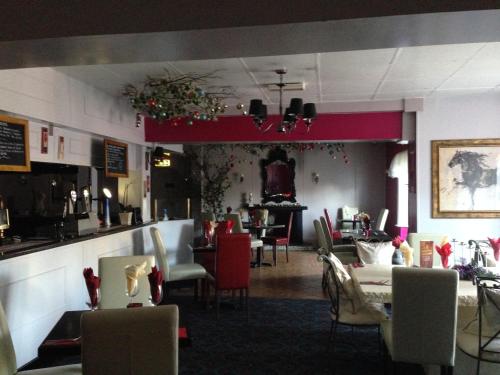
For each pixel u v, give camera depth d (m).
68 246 4.18
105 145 5.77
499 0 2.23
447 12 2.27
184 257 6.83
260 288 6.47
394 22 2.40
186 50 2.88
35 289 3.66
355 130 6.65
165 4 2.54
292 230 11.00
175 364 2.02
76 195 5.15
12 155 4.00
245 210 10.98
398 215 9.44
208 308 5.34
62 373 2.53
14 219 4.37
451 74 4.99
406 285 2.82
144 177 7.32
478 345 2.96
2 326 2.50
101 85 5.39
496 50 4.12
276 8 2.44
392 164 9.51
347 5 2.36
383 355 3.78
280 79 5.15
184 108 5.90
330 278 3.75
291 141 6.95
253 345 4.12
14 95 3.98
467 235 6.23
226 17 2.48
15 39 2.65
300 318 4.96
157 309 2.00
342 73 4.92
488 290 2.77
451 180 6.28
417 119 6.38
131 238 5.67
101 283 3.54
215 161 11.12
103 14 2.58
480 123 6.22
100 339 1.95
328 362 3.68
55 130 4.93
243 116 6.93
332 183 11.02
